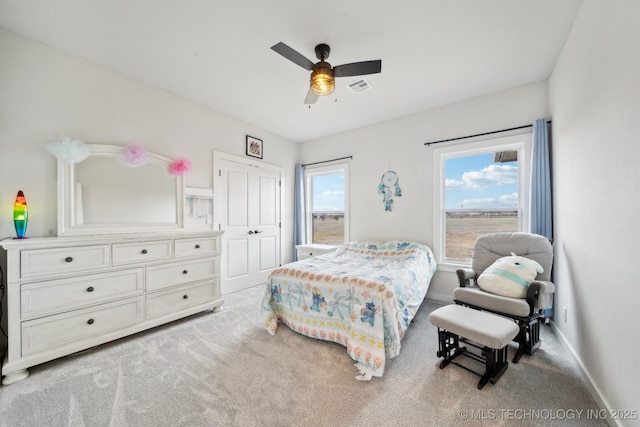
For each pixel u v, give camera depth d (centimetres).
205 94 307
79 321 199
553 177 252
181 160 298
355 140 416
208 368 183
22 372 172
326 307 220
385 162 384
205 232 284
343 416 139
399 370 181
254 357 198
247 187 395
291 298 243
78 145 226
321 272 239
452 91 296
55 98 223
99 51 228
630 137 119
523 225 285
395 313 189
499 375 170
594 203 157
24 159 208
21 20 191
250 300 333
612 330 134
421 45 217
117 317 219
